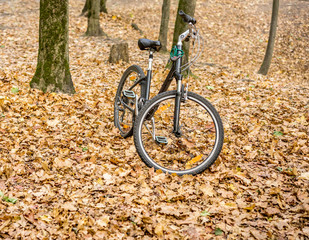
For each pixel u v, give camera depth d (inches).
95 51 382.6
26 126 173.5
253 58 536.7
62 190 121.4
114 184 128.0
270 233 99.3
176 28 308.8
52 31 214.4
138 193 122.3
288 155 155.9
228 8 701.9
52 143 157.5
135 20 640.4
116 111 183.8
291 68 503.5
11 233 97.9
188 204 117.6
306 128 189.2
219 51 553.9
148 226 103.8
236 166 143.7
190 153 148.9
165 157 146.7
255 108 224.4
